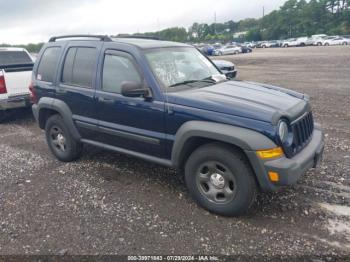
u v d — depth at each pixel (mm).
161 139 4148
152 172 5102
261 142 3395
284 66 22375
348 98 9945
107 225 3732
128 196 4383
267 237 3438
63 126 5430
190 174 3984
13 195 4520
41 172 5281
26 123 8625
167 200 4246
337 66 20125
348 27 86938
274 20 109438
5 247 3396
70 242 3449
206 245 3344
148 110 4172
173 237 3484
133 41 4797
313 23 96750
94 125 4914
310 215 3793
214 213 3889
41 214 4004
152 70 4227
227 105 3658
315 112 8352
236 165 3588
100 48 4824
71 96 5137
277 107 3697
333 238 3389
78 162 5613
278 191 4324
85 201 4285
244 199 3631
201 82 4531
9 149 6512
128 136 4512
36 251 3320
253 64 25391
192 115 3805
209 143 3824
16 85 8102
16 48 9891
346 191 4277
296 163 3479
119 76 4535
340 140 6172
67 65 5266
